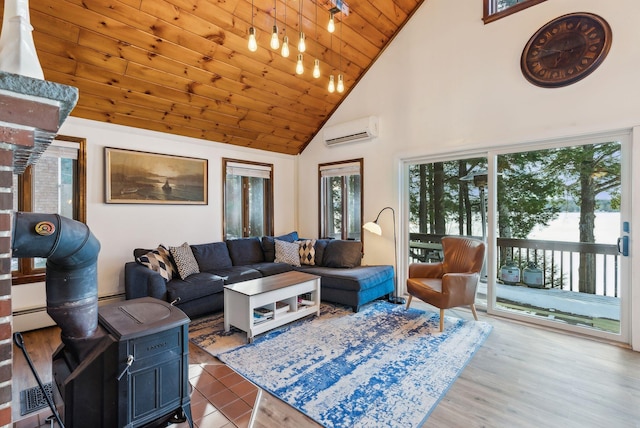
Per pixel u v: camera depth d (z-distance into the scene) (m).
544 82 3.00
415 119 4.03
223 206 4.59
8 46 0.92
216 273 3.69
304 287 3.24
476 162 3.63
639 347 2.54
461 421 1.69
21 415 1.75
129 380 1.45
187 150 4.20
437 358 2.41
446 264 3.55
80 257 1.41
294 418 1.73
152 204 3.85
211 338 2.82
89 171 3.36
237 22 3.12
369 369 2.24
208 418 1.73
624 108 2.62
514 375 2.16
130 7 2.59
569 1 2.90
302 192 5.57
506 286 3.38
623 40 2.63
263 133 4.77
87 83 2.99
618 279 2.74
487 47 3.42
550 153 3.10
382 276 3.88
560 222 3.06
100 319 1.60
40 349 2.62
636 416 1.73
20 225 1.21
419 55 3.99
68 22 2.49
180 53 3.12
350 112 4.77
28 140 0.93
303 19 3.43
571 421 1.69
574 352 2.52
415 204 4.20
